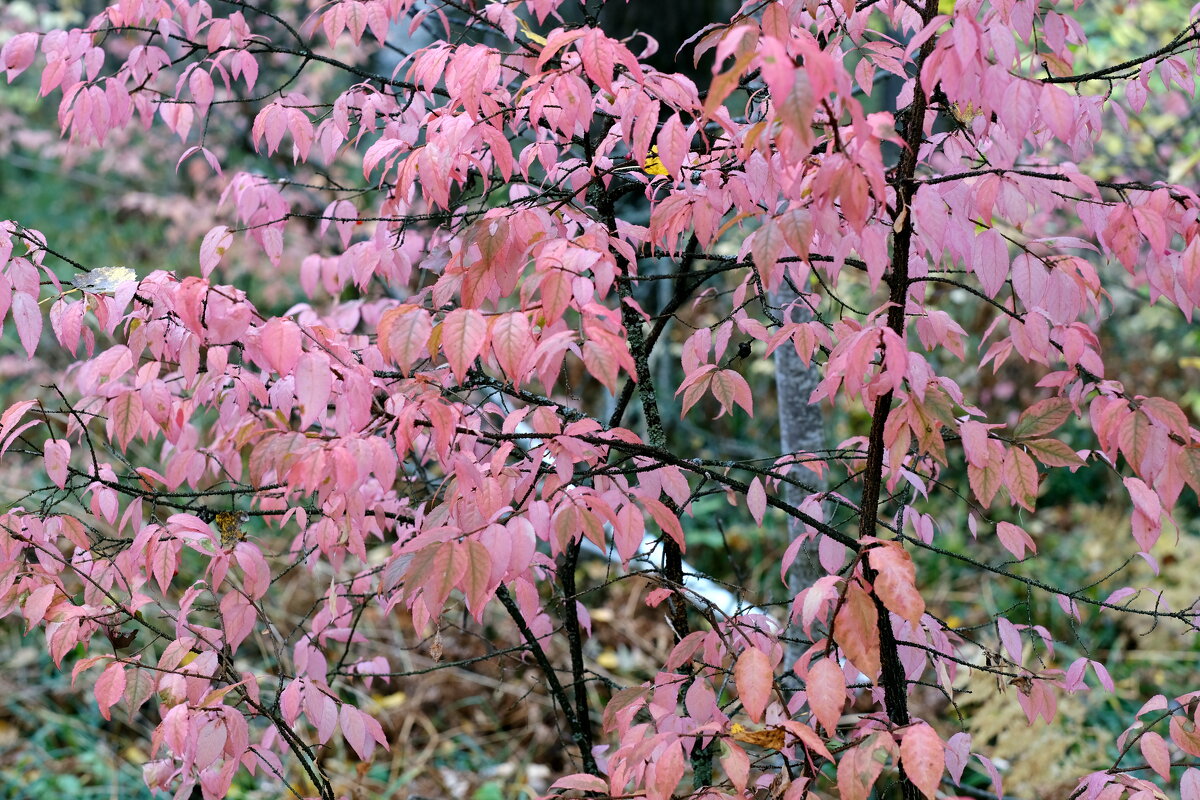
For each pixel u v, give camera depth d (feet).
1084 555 14.62
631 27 12.01
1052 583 13.99
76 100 6.76
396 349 5.68
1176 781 9.78
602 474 6.12
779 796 5.93
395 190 6.41
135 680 6.22
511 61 6.64
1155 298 6.27
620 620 13.65
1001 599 13.80
